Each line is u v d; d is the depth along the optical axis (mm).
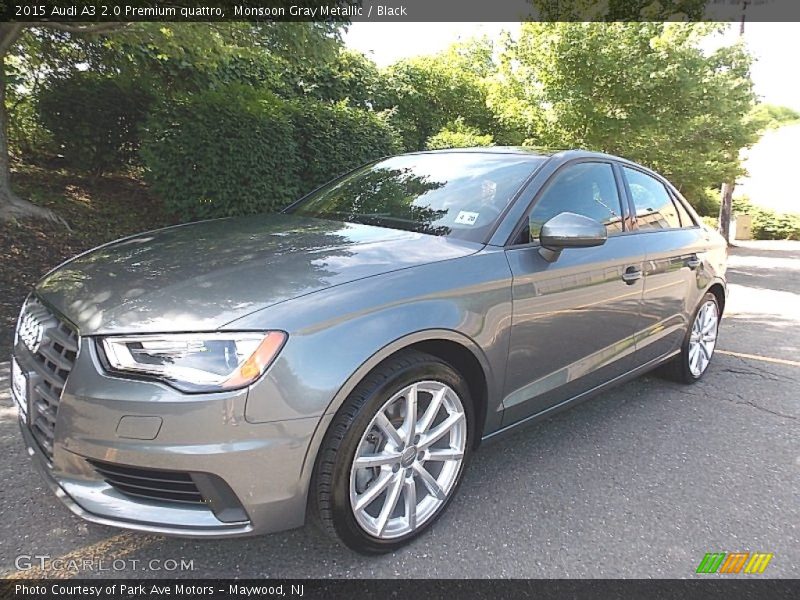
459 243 2732
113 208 7539
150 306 2082
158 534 1969
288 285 2172
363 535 2232
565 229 2678
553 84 9594
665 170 10289
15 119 8055
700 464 3227
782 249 16312
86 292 2271
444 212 3027
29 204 6613
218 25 5820
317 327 2047
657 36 9109
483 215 2908
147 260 2508
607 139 9672
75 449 2004
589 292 3098
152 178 6988
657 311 3775
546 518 2641
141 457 1911
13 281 5488
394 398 2248
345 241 2695
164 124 6789
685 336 4281
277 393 1953
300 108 8070
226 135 7016
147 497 2021
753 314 7277
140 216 7504
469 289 2490
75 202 7449
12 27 5926
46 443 2205
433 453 2461
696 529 2617
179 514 1989
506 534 2510
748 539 2564
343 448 2098
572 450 3326
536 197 3010
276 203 7469
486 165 3350
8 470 2805
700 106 9648
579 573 2293
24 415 2383
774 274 11094
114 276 2367
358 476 2217
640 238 3633
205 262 2422
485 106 12500
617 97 9461
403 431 2322
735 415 3934
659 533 2574
